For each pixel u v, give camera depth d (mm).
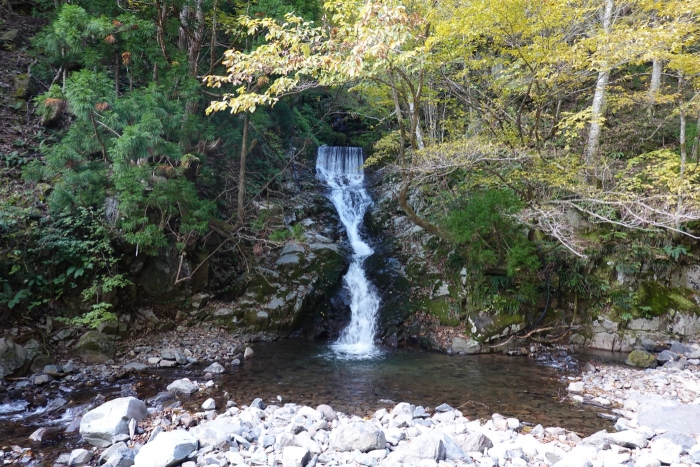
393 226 13141
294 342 9898
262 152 13297
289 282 10484
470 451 4445
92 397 6102
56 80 10570
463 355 9219
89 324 7875
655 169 9109
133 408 5168
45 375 6562
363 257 12250
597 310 10016
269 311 9984
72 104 7035
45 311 7664
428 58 7664
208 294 9805
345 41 5582
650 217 8188
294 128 16281
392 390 6859
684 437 4672
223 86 10766
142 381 6871
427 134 13336
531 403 6363
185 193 8109
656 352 9133
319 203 14086
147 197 7930
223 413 5625
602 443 4688
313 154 16391
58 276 7805
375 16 5195
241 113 10930
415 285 10820
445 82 9742
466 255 10383
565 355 9148
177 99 8844
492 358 8992
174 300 9344
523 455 4438
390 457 4133
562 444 4883
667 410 5426
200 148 9992
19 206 7953
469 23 7277
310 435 4770
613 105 11602
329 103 18375
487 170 9312
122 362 7535
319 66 5891
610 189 9078
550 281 10211
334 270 11078
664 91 11570
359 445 4367
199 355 8328
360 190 15586
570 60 7301
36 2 12242
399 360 8727
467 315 9797
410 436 4859
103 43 8594
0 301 7031
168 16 9742
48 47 8555
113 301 8344
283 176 14070
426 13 7383
